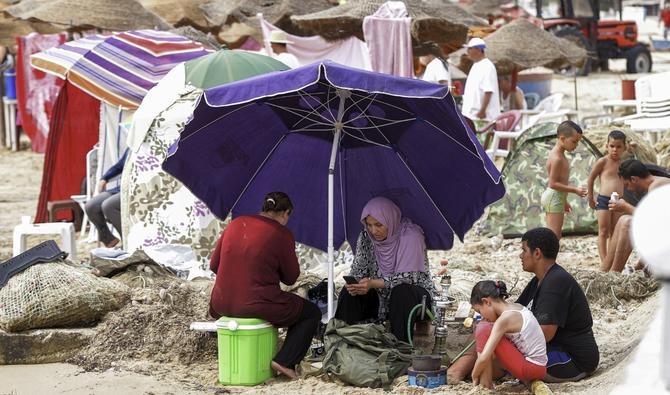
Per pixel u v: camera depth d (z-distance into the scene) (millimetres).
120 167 33219
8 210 45906
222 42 62438
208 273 28297
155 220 28953
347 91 20047
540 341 18578
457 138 20172
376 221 21688
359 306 22125
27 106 63844
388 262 21984
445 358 20531
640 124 43875
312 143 22078
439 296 22344
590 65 95125
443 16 45781
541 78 64500
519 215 35406
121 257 26219
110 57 35312
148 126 28891
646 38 138875
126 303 23469
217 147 21266
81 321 22750
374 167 22250
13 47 66062
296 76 18656
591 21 95125
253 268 19953
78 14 48406
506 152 44469
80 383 20094
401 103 20016
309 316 20531
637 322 23219
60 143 38469
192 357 21828
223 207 22328
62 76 34812
